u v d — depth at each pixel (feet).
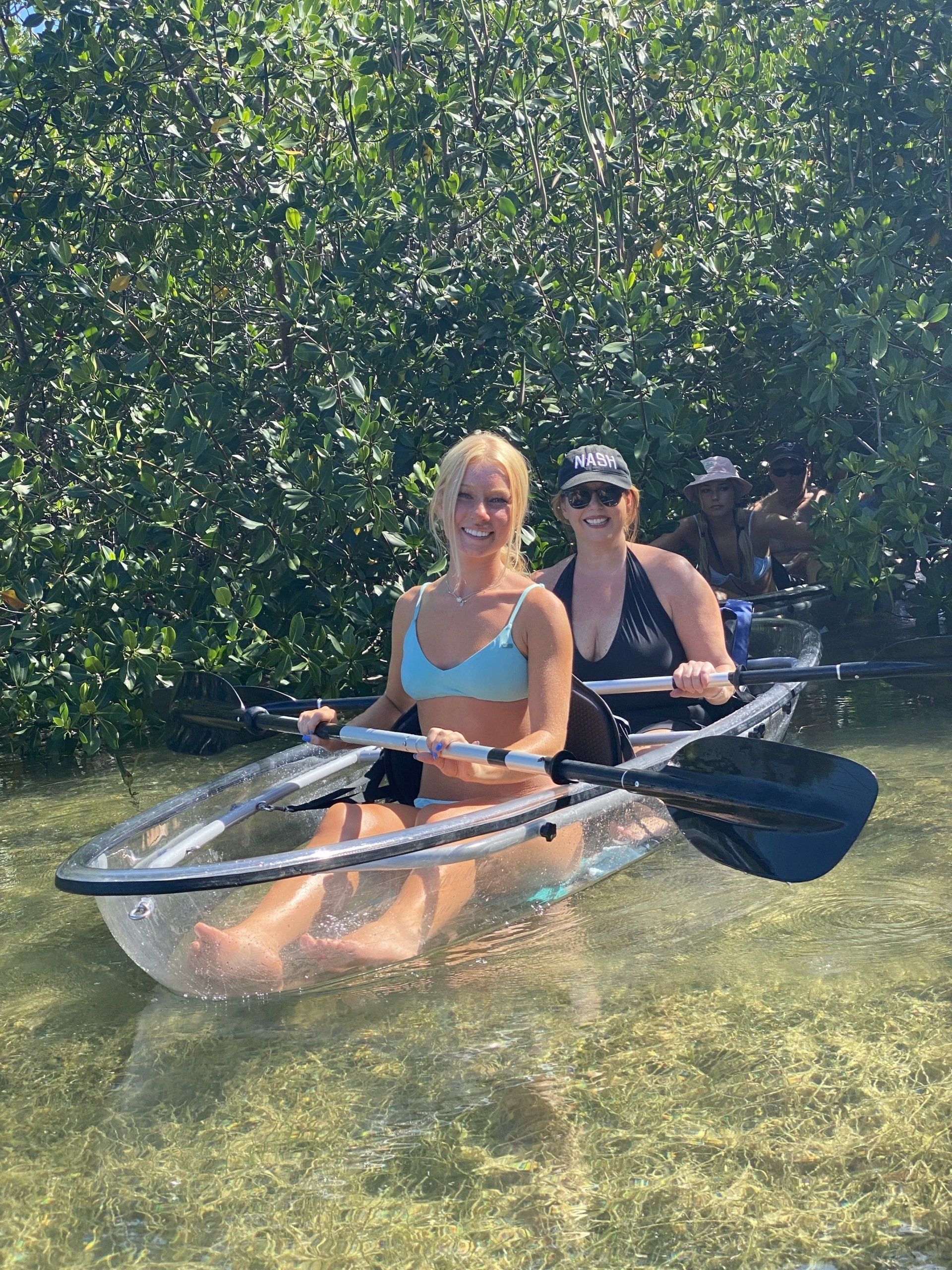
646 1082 8.09
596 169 25.63
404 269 23.48
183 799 11.91
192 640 20.68
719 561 24.09
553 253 26.71
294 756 13.39
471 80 24.59
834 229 23.91
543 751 10.52
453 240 25.30
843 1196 6.81
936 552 24.58
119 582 21.27
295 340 24.43
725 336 26.37
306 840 12.12
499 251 24.91
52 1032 9.46
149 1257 6.66
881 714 18.54
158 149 26.08
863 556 22.49
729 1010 9.02
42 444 26.14
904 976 9.37
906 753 16.12
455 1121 7.79
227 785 12.45
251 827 11.62
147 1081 8.58
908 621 25.66
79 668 19.53
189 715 14.57
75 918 12.11
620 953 10.19
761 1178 7.01
